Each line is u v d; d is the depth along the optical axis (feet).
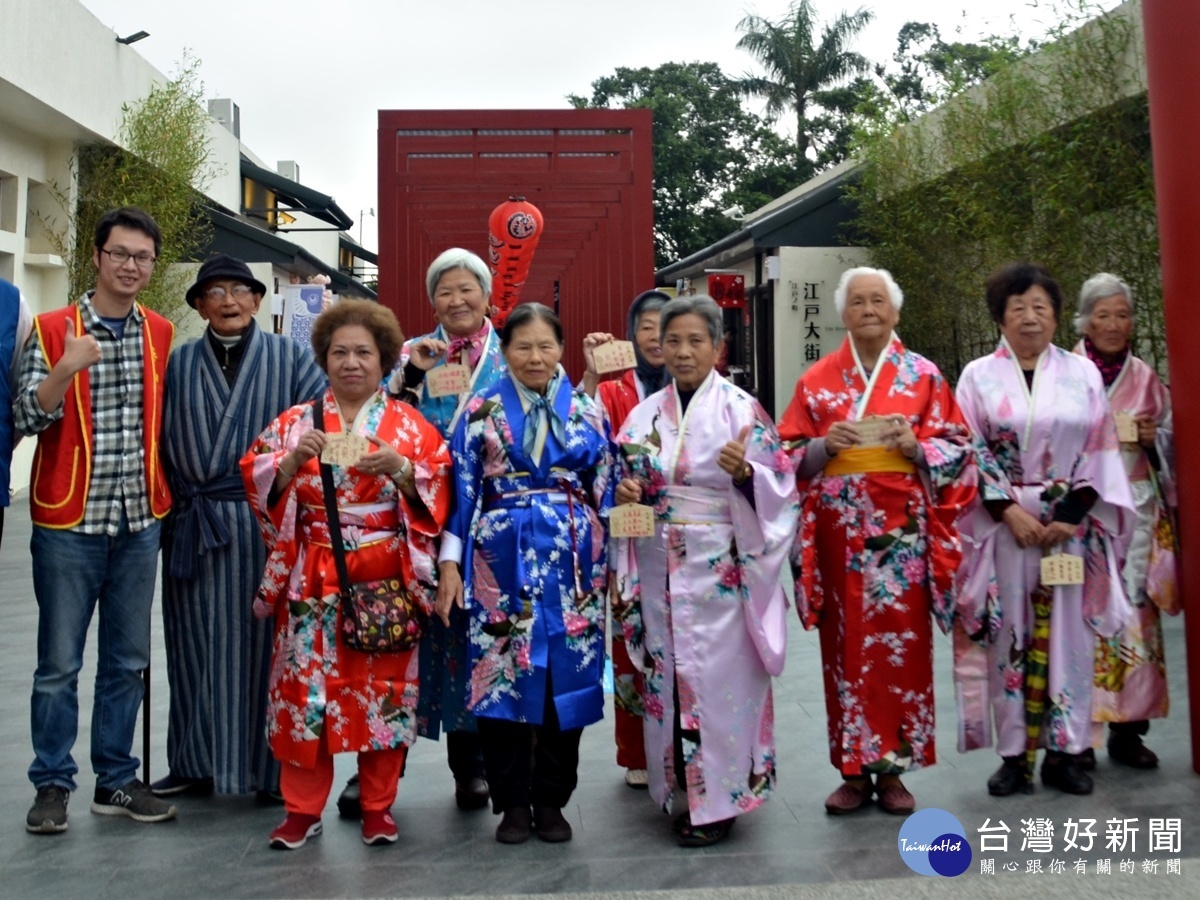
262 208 65.57
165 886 10.07
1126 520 12.61
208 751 12.21
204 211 47.67
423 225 22.93
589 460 11.47
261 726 12.14
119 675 12.01
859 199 44.45
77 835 11.41
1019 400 12.62
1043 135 30.40
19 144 40.01
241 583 12.07
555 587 11.09
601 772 13.62
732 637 11.23
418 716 12.17
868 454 11.87
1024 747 12.32
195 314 47.65
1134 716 13.15
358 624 10.82
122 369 11.84
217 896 9.85
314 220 84.12
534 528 11.14
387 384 12.89
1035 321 12.62
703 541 11.26
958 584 12.45
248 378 12.28
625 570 11.53
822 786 12.83
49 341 11.63
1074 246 29.27
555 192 23.17
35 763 11.64
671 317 11.59
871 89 45.32
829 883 9.93
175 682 12.35
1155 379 14.24
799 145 85.15
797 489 12.26
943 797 12.32
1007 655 12.41
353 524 11.07
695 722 11.03
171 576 12.14
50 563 11.57
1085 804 11.96
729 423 11.42
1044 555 12.37
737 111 91.30
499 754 11.35
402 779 13.53
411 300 22.82
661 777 11.33
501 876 10.28
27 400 11.17
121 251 11.72
